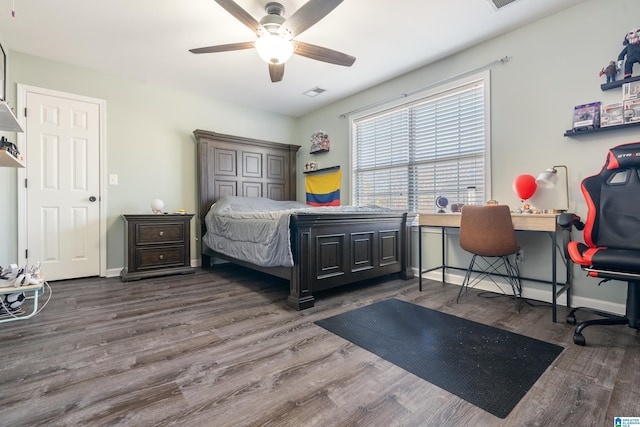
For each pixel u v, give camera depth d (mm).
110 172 3467
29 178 3006
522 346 1681
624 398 1203
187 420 1095
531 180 2363
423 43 2818
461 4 2268
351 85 3803
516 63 2615
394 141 3691
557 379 1350
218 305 2424
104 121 3420
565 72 2357
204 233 4055
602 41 2188
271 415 1122
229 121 4406
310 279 2414
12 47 2865
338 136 4383
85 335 1833
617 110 2080
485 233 2328
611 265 1625
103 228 3410
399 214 3168
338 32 2621
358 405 1179
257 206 3926
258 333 1868
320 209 2859
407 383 1330
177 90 3938
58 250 3166
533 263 2561
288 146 4879
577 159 2312
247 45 2285
